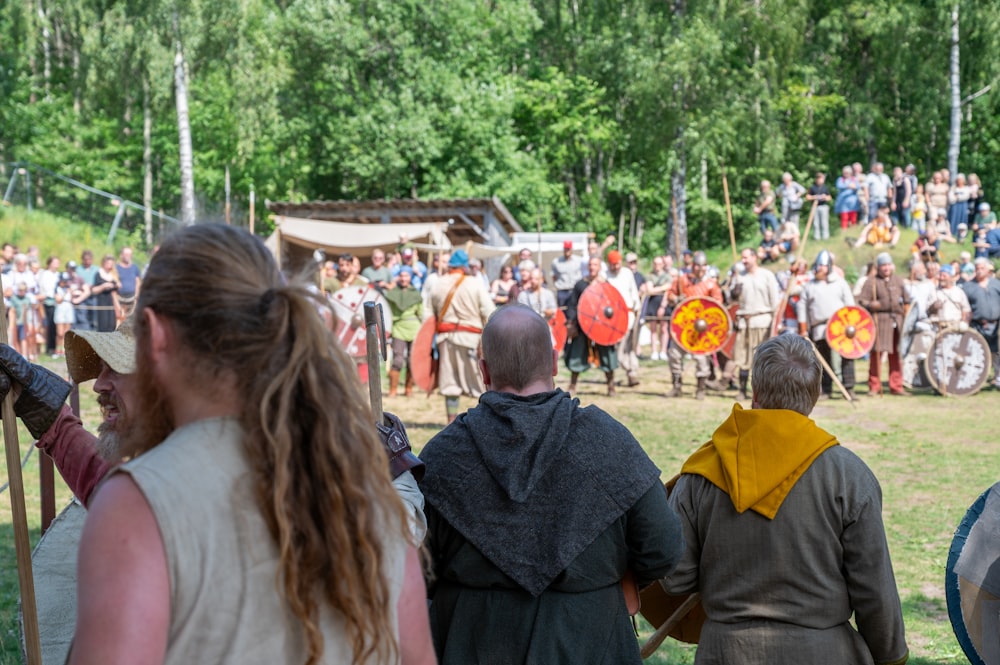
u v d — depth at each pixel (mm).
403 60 34469
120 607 1208
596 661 2387
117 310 17188
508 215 25953
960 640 2932
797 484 2721
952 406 13117
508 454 2439
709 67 31188
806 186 39594
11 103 35469
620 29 31656
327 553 1306
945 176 27281
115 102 32281
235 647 1268
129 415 1444
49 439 2189
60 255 25984
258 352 1347
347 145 34344
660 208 42719
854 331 13695
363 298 11102
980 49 33781
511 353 2553
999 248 24516
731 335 13938
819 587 2711
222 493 1287
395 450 2254
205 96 36500
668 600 3215
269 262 1434
